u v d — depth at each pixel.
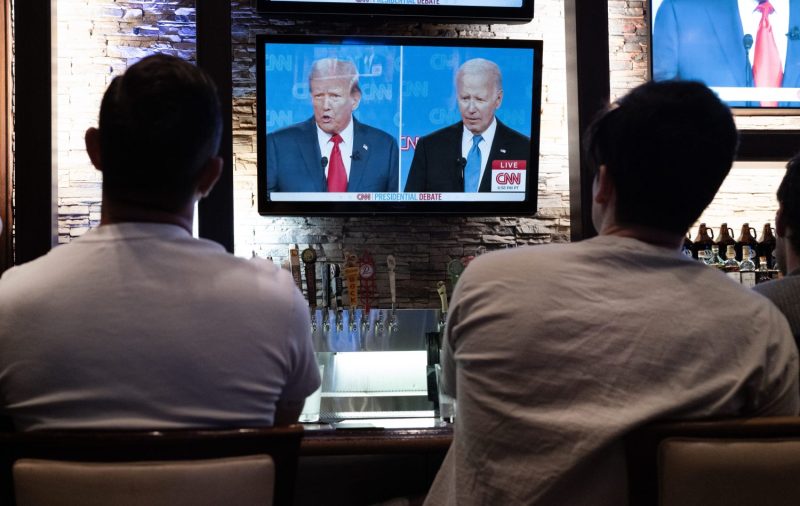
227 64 2.82
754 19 3.09
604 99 2.94
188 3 3.28
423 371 3.14
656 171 1.16
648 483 1.06
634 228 1.20
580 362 1.08
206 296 1.14
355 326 3.12
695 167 1.16
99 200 3.22
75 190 3.21
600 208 1.27
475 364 1.14
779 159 3.08
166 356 1.10
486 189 3.17
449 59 3.10
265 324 1.17
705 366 1.09
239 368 1.14
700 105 1.16
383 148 3.12
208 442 1.04
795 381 1.16
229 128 2.83
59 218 3.21
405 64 3.09
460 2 3.11
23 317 1.10
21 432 1.04
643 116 1.16
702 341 1.10
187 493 1.03
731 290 1.16
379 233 3.34
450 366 1.29
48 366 1.09
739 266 3.17
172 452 1.03
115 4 3.25
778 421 1.06
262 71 3.03
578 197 2.96
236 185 3.28
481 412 1.13
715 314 1.12
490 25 3.39
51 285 1.11
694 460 1.04
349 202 3.13
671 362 1.09
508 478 1.10
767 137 3.07
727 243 3.19
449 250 3.36
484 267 1.18
